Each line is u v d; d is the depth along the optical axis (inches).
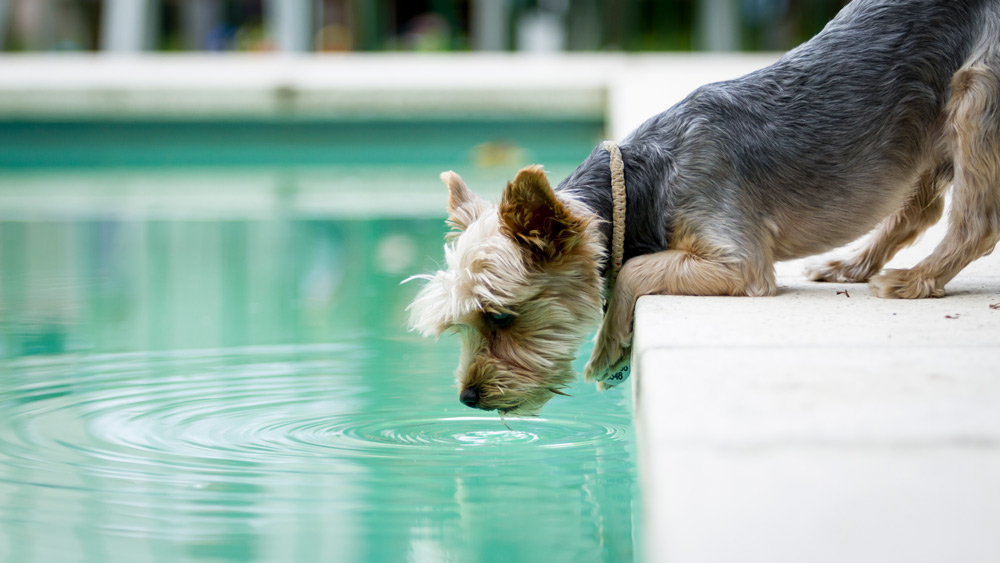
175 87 564.4
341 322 217.2
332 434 137.0
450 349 191.9
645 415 89.9
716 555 60.3
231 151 580.7
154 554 93.0
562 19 1245.7
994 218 141.8
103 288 258.2
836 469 69.4
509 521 102.6
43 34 1157.1
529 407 143.3
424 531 99.3
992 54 141.9
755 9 1054.4
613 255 151.3
